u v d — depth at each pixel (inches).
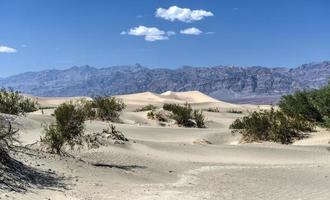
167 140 1104.2
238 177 655.8
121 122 1456.7
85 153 737.0
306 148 971.9
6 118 762.2
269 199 505.4
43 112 1375.5
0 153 479.8
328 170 715.4
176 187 566.9
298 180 629.9
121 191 506.0
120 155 756.0
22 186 445.7
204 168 737.0
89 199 448.8
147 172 660.7
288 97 1288.1
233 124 1343.5
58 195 446.0
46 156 619.5
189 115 1609.3
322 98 1197.7
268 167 761.0
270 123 1178.6
